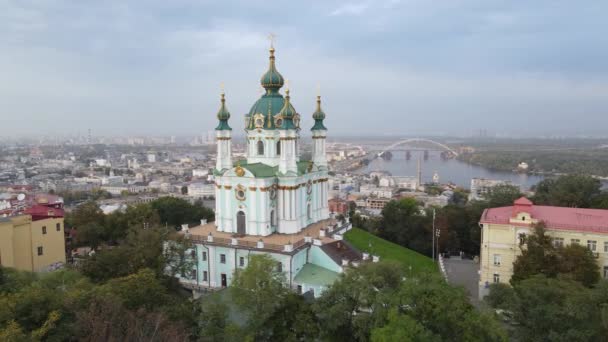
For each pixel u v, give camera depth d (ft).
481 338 173.06
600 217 286.87
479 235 428.15
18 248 346.13
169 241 310.86
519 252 289.94
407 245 476.95
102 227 436.35
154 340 166.81
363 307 198.29
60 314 177.58
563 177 489.26
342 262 315.58
